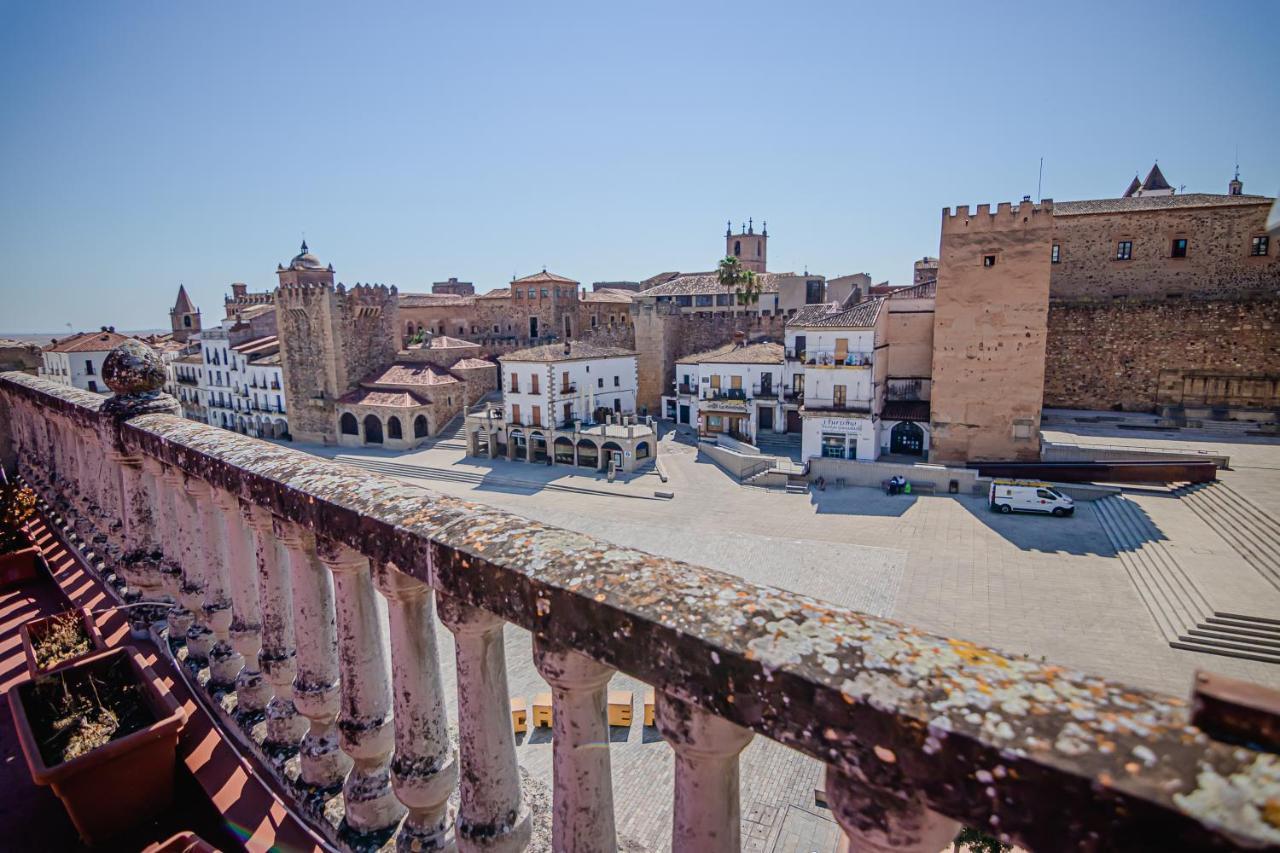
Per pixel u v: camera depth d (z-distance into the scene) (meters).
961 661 1.75
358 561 3.74
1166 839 1.22
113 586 7.82
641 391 74.44
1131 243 50.59
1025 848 1.45
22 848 4.39
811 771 16.34
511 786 3.31
